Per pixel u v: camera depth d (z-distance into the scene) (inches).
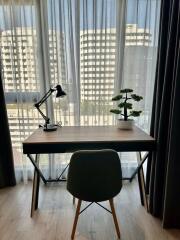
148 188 85.4
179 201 67.8
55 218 75.6
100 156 54.7
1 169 95.9
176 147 63.7
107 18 87.4
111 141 68.2
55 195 90.9
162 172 71.3
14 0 84.8
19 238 66.2
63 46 88.6
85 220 74.3
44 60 90.5
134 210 80.3
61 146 67.6
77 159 55.1
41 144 67.1
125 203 84.9
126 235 67.2
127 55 91.0
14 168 99.3
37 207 81.7
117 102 94.0
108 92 93.7
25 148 67.3
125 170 101.7
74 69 90.6
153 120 80.7
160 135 68.6
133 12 86.7
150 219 75.0
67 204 84.3
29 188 97.0
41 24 87.4
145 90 93.3
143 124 95.8
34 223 72.9
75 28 87.8
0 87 86.7
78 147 67.9
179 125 62.4
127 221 73.8
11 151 95.0
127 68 92.1
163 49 70.3
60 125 91.1
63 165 101.1
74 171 56.7
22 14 86.4
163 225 70.1
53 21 86.4
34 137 72.7
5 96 92.4
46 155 100.0
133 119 89.9
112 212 65.7
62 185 99.4
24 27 87.3
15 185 99.7
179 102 61.2
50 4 85.2
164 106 67.2
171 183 66.3
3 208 82.0
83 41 88.7
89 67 90.8
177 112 61.7
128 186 97.8
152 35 89.6
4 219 75.4
